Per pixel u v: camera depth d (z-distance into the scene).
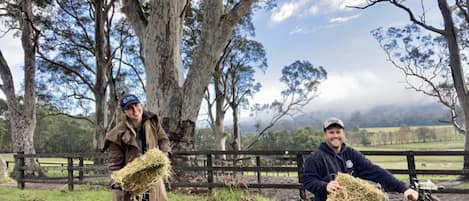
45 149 50.06
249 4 11.50
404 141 40.44
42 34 23.55
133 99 3.62
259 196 8.32
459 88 14.51
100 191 9.51
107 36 23.69
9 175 16.53
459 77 14.52
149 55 11.89
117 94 26.47
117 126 3.68
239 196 8.03
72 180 10.32
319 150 3.11
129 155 3.57
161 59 11.67
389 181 3.02
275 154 8.20
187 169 8.88
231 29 11.68
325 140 3.15
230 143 32.41
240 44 29.45
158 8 11.70
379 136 40.88
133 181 3.17
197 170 8.78
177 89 11.66
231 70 31.02
